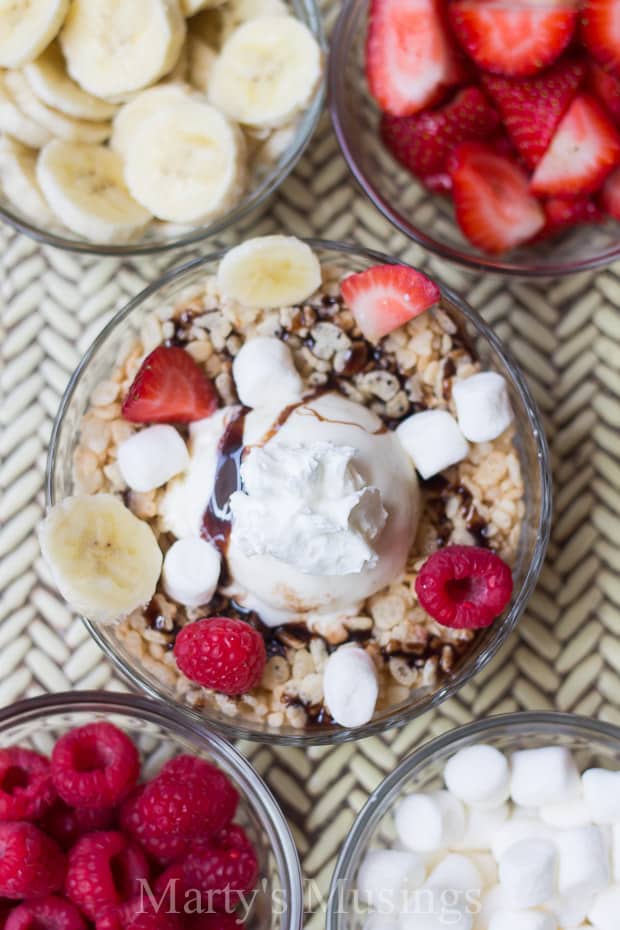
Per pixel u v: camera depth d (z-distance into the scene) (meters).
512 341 0.53
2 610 0.51
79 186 0.52
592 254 0.52
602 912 0.48
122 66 0.51
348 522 0.46
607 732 0.48
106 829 0.49
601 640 0.51
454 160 0.52
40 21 0.51
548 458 0.49
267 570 0.48
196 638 0.47
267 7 0.53
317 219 0.53
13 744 0.49
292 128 0.52
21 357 0.52
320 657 0.48
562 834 0.48
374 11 0.52
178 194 0.51
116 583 0.48
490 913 0.48
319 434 0.48
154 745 0.50
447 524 0.49
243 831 0.49
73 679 0.51
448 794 0.49
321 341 0.49
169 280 0.49
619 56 0.51
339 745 0.51
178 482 0.49
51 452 0.49
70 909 0.47
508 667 0.51
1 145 0.52
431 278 0.50
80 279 0.53
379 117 0.53
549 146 0.51
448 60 0.51
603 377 0.52
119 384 0.49
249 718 0.49
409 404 0.49
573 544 0.52
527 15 0.50
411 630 0.49
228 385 0.49
